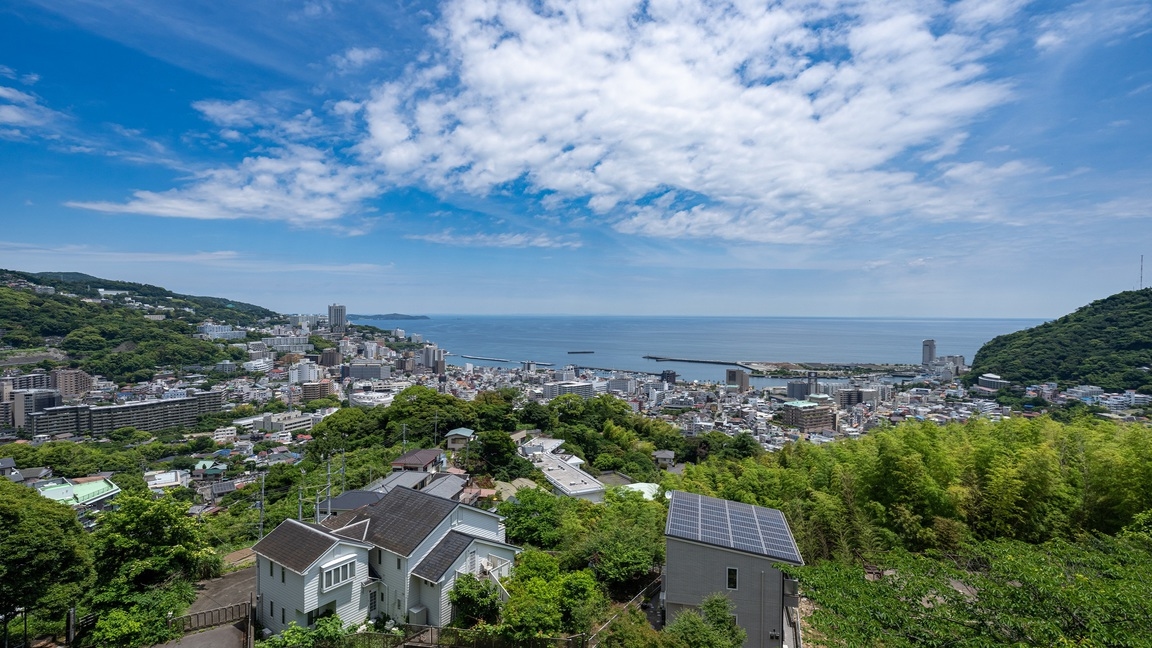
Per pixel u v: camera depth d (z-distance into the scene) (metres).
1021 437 29.47
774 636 17.33
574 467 55.38
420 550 20.31
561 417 83.19
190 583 22.53
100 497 55.19
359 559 20.30
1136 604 10.81
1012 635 11.50
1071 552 14.44
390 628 19.31
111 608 19.95
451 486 37.19
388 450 58.00
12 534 18.70
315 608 18.62
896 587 13.57
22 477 67.19
